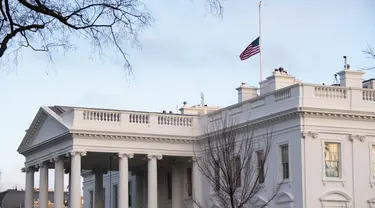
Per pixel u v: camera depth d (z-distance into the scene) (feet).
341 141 158.92
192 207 199.21
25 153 223.30
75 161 185.26
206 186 193.36
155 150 194.49
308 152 155.63
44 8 52.11
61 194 195.83
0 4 51.34
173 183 209.26
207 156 176.76
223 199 156.87
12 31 52.37
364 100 162.91
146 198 232.73
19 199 407.23
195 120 199.93
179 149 196.95
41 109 204.13
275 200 163.32
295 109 155.84
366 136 161.79
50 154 203.31
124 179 189.67
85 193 311.06
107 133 188.14
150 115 196.03
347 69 167.43
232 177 162.20
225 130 169.27
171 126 197.47
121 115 192.75
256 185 160.45
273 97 167.73
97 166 229.66
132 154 191.52
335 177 157.79
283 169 163.22
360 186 159.22
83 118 189.06
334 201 156.25
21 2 51.47
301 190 154.40
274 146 165.68
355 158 159.74
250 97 191.01
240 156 174.29
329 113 157.17
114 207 268.82
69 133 184.85
